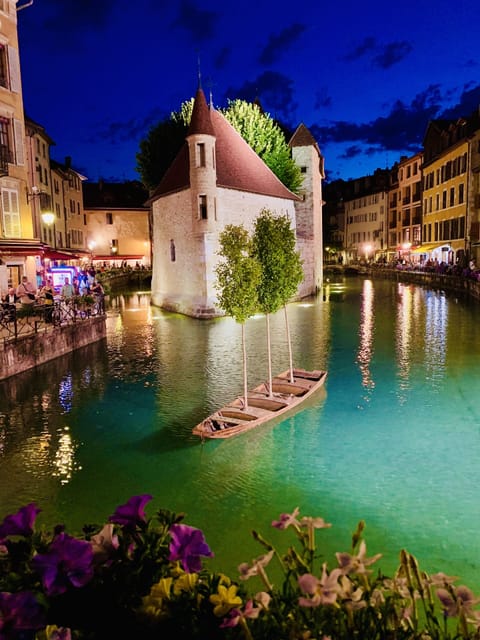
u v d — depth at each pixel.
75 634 1.73
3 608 1.64
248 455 8.90
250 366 15.73
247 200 30.67
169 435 10.02
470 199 43.59
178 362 16.53
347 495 7.40
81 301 20.53
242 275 10.41
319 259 45.50
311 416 10.77
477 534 6.30
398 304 32.31
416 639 1.92
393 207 75.06
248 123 37.03
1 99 21.30
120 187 76.12
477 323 23.42
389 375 14.22
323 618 1.91
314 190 41.09
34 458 9.08
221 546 6.17
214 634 1.80
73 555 1.74
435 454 8.77
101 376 14.79
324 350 17.97
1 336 15.45
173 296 32.38
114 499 7.54
